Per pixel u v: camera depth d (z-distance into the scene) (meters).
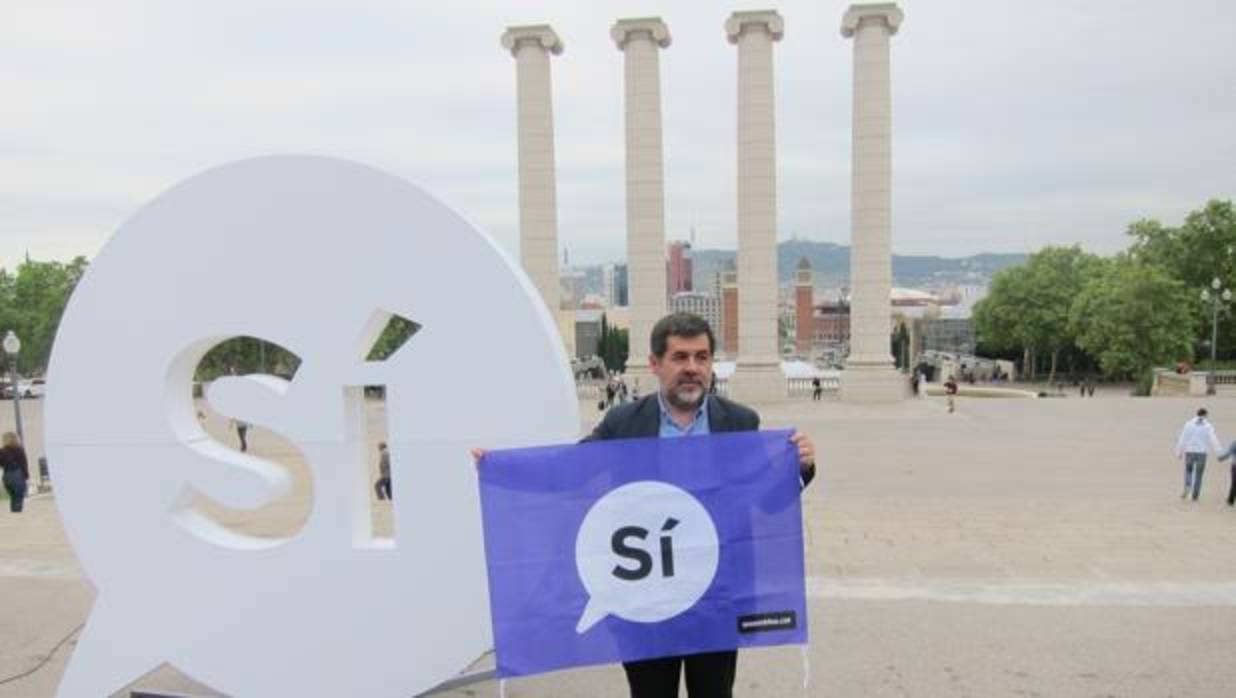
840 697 5.59
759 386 35.44
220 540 5.33
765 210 35.59
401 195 4.95
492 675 5.68
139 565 5.37
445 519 4.98
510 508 4.03
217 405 5.18
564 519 4.03
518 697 5.68
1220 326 55.78
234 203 5.14
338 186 5.01
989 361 75.75
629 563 4.02
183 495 5.39
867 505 13.33
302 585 5.16
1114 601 7.48
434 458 4.98
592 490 4.03
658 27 36.16
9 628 7.22
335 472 5.09
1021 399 35.69
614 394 35.06
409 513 5.02
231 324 5.18
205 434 5.56
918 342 86.94
